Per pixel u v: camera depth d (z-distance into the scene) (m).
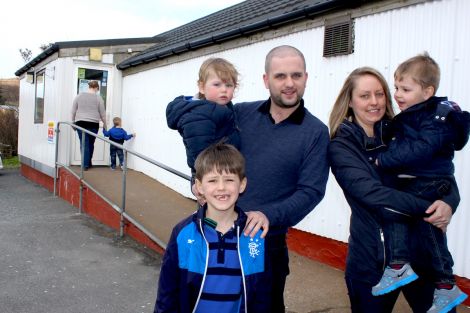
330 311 4.12
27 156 13.34
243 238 2.33
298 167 2.60
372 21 4.95
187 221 2.38
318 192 2.53
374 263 2.49
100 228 7.21
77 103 9.59
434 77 2.61
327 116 5.50
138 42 11.15
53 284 4.91
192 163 2.54
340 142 2.60
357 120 2.74
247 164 2.69
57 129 9.97
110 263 5.61
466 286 4.11
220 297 2.29
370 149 2.62
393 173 2.60
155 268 5.48
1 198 9.88
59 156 10.23
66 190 9.66
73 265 5.51
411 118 2.55
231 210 2.37
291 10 5.93
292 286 4.69
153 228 6.35
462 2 4.13
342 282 4.83
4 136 20.59
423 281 2.54
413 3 4.53
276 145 2.63
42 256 5.81
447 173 2.54
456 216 4.17
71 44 10.37
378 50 4.89
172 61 8.94
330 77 5.48
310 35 5.75
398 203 2.40
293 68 2.56
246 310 2.31
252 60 6.73
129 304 4.46
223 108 2.56
